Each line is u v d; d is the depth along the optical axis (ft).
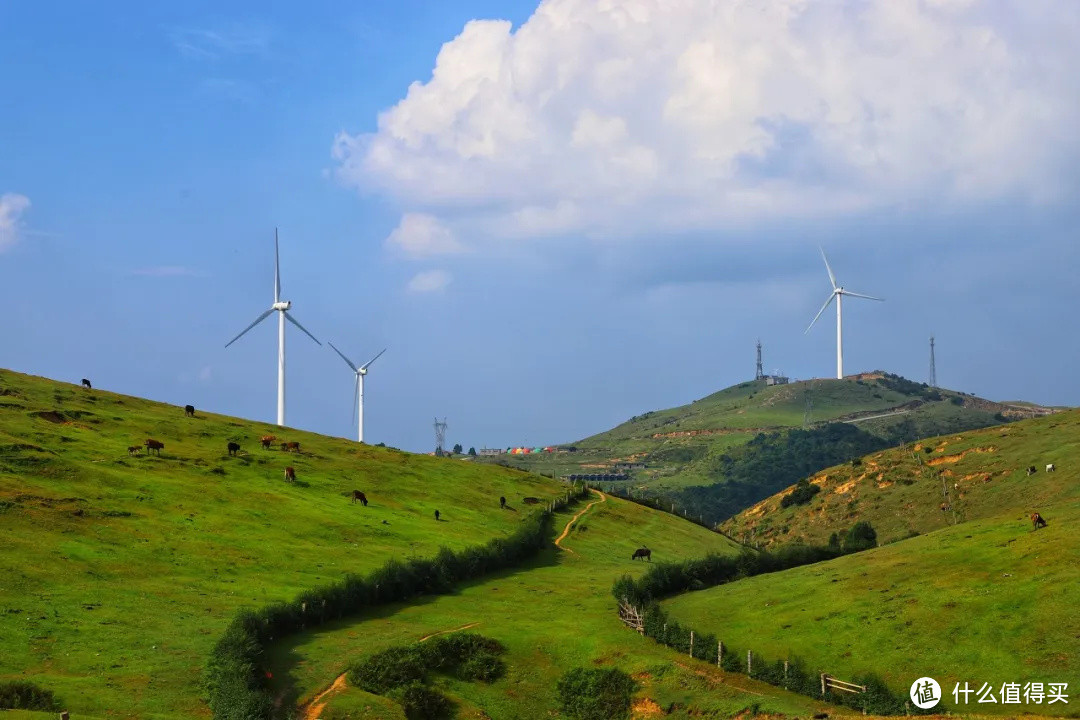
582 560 373.61
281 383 605.73
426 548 332.39
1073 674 174.50
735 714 186.19
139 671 189.47
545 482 525.75
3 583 225.97
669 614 255.09
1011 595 206.28
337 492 387.14
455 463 512.22
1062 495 419.13
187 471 354.54
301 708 188.85
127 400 446.60
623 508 505.25
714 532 535.60
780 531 572.10
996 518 280.92
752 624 233.14
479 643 231.50
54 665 187.73
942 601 213.25
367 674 206.08
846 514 544.21
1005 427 581.53
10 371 441.27
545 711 210.59
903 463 582.76
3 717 150.92
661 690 205.05
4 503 274.36
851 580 247.91
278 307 607.78
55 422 371.35
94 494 302.45
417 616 259.60
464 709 205.57
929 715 170.91
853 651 204.13
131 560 260.42
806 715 177.99
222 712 170.50
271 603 244.63
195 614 229.25
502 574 332.19
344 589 255.91
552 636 240.12
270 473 385.91
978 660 186.91
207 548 282.77
